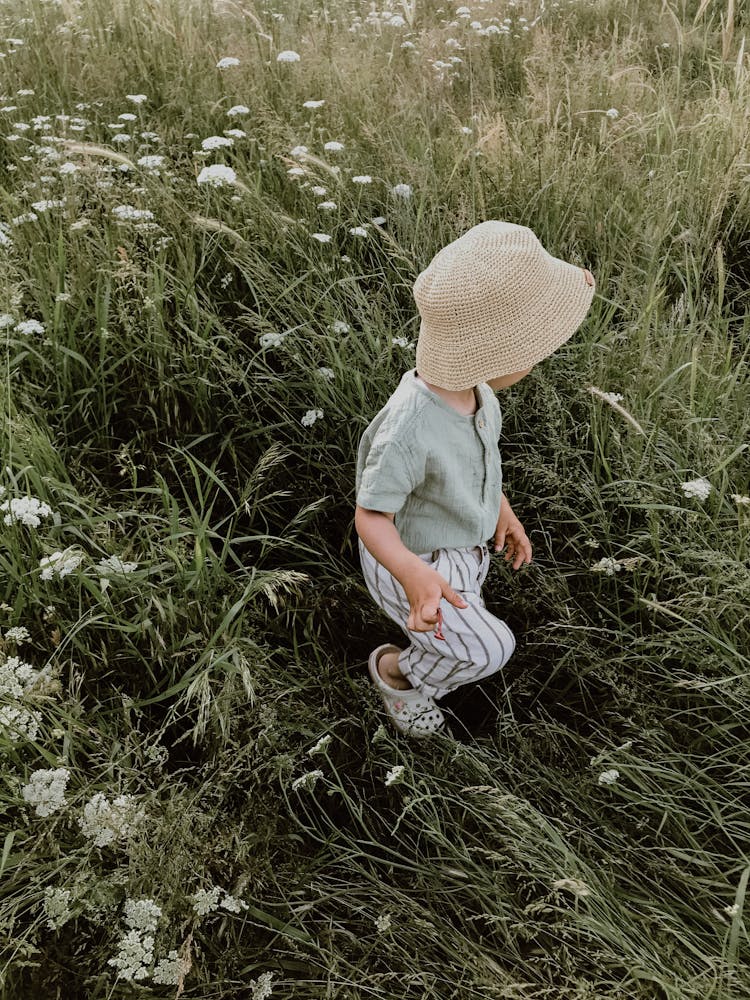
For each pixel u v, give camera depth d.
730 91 4.20
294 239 3.04
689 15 5.77
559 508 2.41
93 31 4.68
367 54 4.64
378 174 3.53
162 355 2.71
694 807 2.00
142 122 3.77
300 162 3.17
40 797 1.66
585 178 3.47
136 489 2.30
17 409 2.54
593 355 2.75
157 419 2.71
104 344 2.65
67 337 2.80
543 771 2.06
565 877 1.74
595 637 2.32
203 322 2.88
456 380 1.75
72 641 2.06
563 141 3.81
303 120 3.90
